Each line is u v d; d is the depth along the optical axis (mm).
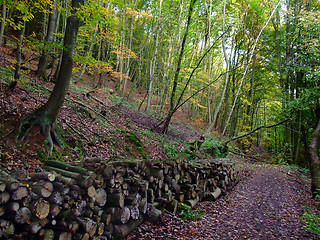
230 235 4395
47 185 2787
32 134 5348
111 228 3613
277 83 22219
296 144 19047
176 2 16484
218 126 26688
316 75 13531
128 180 4086
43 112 5590
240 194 7809
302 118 18172
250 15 20531
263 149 31266
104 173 3625
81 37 12391
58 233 2859
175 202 5191
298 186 9461
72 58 5344
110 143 7887
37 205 2586
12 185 2385
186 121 23078
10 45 12930
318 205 6363
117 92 18547
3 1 4727
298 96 16906
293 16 17109
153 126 13477
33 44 5777
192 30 12766
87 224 3105
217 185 7344
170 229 4359
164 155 9766
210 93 26922
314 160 8211
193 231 4406
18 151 4906
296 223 5156
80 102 9641
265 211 5988
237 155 18516
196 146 12852
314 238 4367
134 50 24062
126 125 10547
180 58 12328
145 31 23797
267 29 21641
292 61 15234
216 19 16688
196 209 5707
